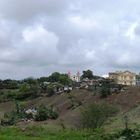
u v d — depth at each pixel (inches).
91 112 1636.3
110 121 1660.9
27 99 4111.7
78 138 669.9
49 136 724.7
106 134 643.5
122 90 3058.6
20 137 703.1
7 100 4266.7
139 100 2630.4
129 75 5708.7
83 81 4672.7
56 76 5315.0
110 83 3629.4
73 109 2883.9
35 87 4197.8
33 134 753.0
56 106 3307.1
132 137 574.2
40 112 2598.4
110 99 2886.3
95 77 5585.6
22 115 2647.6
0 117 2512.3
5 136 702.5
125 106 2559.1
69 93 3617.1
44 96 3954.2
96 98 3038.9
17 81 5280.5
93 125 1551.4
